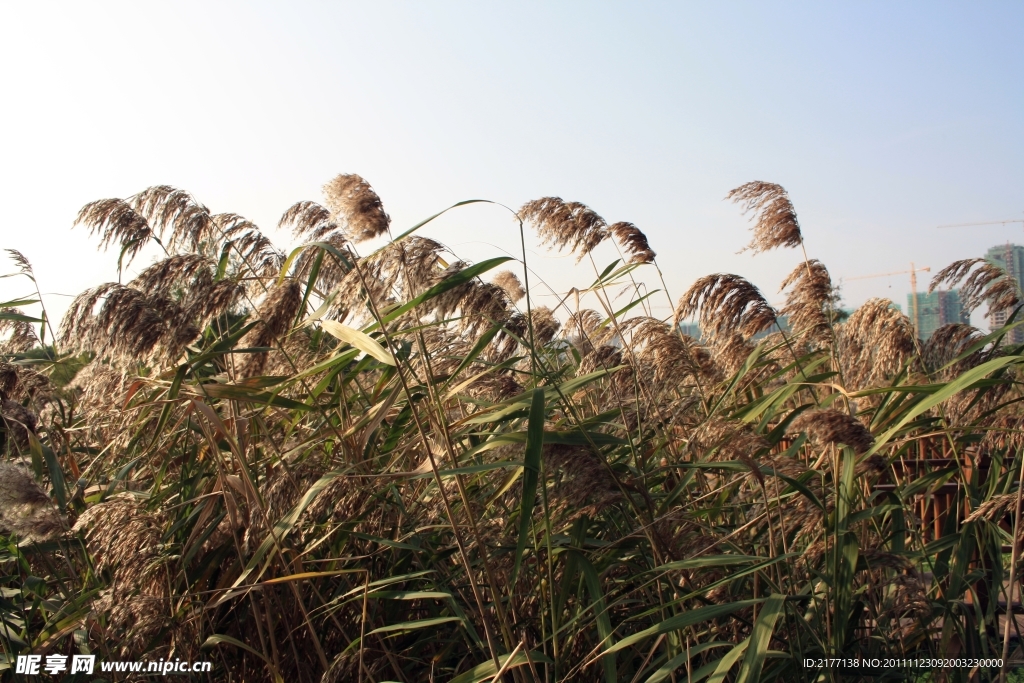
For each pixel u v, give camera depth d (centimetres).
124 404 267
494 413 264
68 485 309
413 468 288
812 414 249
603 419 286
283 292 248
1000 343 306
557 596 263
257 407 285
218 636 246
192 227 318
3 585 296
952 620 265
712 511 283
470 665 267
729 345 319
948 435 289
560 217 338
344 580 269
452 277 251
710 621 262
